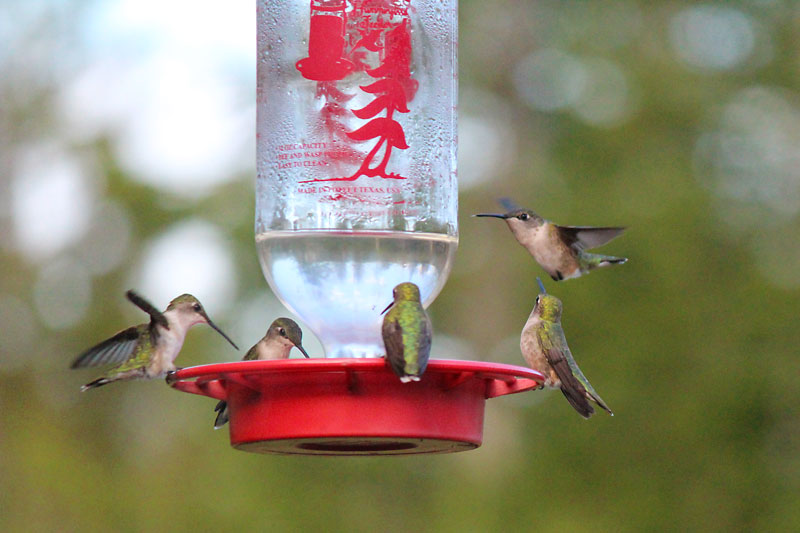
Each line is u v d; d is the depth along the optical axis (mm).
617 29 19500
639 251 16953
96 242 19062
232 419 5430
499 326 18375
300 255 5742
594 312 16844
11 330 18625
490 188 19062
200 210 18703
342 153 5703
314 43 5738
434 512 16516
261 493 16422
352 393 5109
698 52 19438
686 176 17844
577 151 18500
